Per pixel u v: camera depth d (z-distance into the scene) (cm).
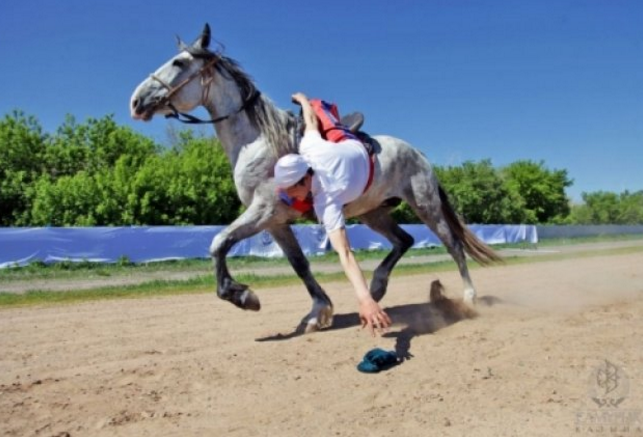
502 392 451
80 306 1039
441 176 4956
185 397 467
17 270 1838
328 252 2586
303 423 405
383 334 667
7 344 684
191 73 661
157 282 1470
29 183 3053
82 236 1981
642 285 1131
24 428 405
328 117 632
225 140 679
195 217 2873
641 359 524
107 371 547
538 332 647
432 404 432
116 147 3769
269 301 1058
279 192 549
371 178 685
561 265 1820
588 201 7825
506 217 4919
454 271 1745
